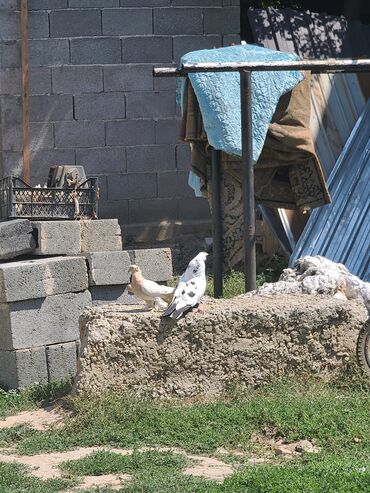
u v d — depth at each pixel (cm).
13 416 1183
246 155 1355
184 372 1160
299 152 1496
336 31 2044
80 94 1988
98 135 1998
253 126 1464
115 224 1494
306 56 1992
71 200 1509
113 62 1997
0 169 1967
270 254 1916
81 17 1980
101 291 1390
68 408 1160
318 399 1122
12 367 1299
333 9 2267
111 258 1389
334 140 1925
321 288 1272
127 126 2011
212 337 1165
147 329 1155
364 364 1194
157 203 2030
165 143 2030
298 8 2261
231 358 1170
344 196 1853
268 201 1531
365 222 1819
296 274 1339
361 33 2070
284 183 1533
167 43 2016
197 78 1457
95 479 943
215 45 2036
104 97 1998
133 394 1146
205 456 1008
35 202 1491
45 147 1980
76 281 1353
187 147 2042
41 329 1317
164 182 2031
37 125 1975
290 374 1185
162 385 1157
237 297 1278
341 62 1331
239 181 1500
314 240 1827
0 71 1948
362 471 894
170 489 891
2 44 1947
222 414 1086
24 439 1088
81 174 1548
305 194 1511
